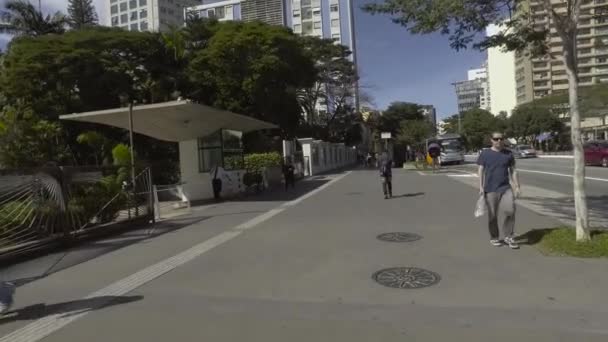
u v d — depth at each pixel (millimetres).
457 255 7570
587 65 64938
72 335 4945
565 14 7988
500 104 125188
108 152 26047
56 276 7359
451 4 8281
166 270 7391
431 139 49281
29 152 19750
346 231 9930
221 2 96375
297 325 4988
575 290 5797
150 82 31344
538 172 27672
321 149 43375
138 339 4762
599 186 17953
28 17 37688
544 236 8305
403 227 10125
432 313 5219
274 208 14594
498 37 9727
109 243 9961
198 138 19719
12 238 8797
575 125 7727
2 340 4875
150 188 12977
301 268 7176
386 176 15898
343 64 56219
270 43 32625
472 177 24922
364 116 81375
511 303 5445
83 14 49688
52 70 29453
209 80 32188
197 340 4676
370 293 5941
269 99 34062
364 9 9156
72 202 10469
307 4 89562
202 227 11453
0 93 29578
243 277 6832
